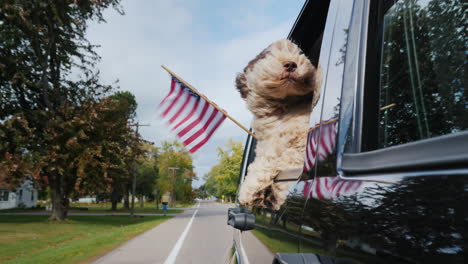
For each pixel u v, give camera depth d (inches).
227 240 495.5
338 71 52.6
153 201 4028.1
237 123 121.0
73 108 927.7
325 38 63.2
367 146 42.9
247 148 140.5
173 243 455.5
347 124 46.1
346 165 44.0
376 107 45.3
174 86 180.5
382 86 46.3
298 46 98.7
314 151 57.2
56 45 957.2
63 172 919.0
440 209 25.2
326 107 54.5
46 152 895.1
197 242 468.1
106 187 970.7
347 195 40.1
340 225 40.1
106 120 991.6
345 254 37.9
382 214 32.0
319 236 46.5
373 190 34.9
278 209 74.4
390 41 47.5
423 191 27.5
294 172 74.4
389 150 34.9
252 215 92.9
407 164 30.9
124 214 1556.3
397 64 45.1
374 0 48.9
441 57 36.9
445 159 26.3
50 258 335.9
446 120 35.5
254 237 95.4
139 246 423.8
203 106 175.0
